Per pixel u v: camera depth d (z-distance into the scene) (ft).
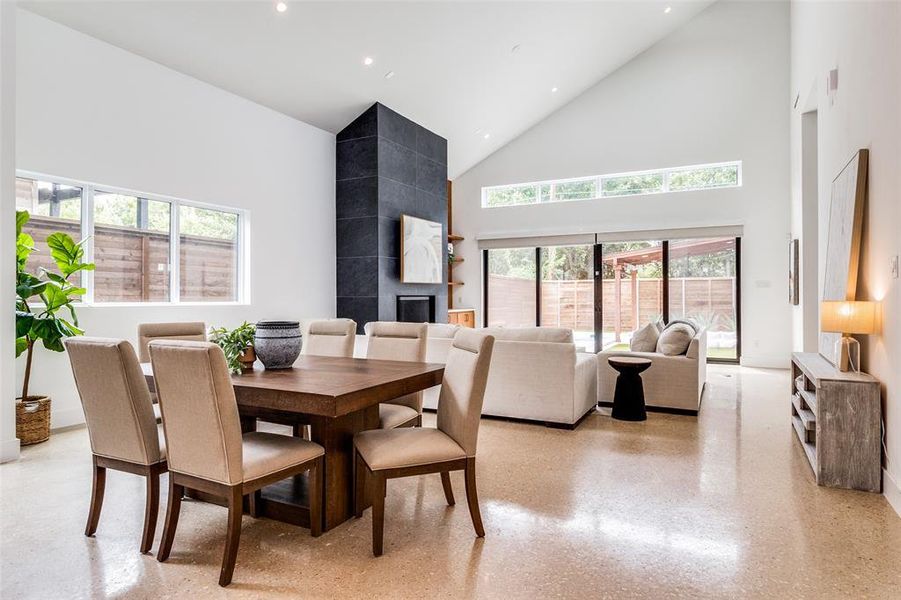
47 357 13.41
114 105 14.64
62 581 6.50
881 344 9.70
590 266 28.81
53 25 13.26
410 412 10.25
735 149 25.50
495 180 30.73
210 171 17.37
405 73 20.11
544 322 29.99
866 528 7.95
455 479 10.13
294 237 20.62
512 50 21.39
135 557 7.09
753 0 25.25
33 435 12.27
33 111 12.92
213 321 17.52
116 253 15.23
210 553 7.22
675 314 26.91
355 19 16.52
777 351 24.67
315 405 6.93
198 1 14.07
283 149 20.15
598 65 26.35
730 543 7.47
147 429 7.13
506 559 7.03
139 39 14.67
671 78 26.76
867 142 10.64
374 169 21.54
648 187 27.48
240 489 6.51
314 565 6.88
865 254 10.75
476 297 31.30
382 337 11.79
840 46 12.95
